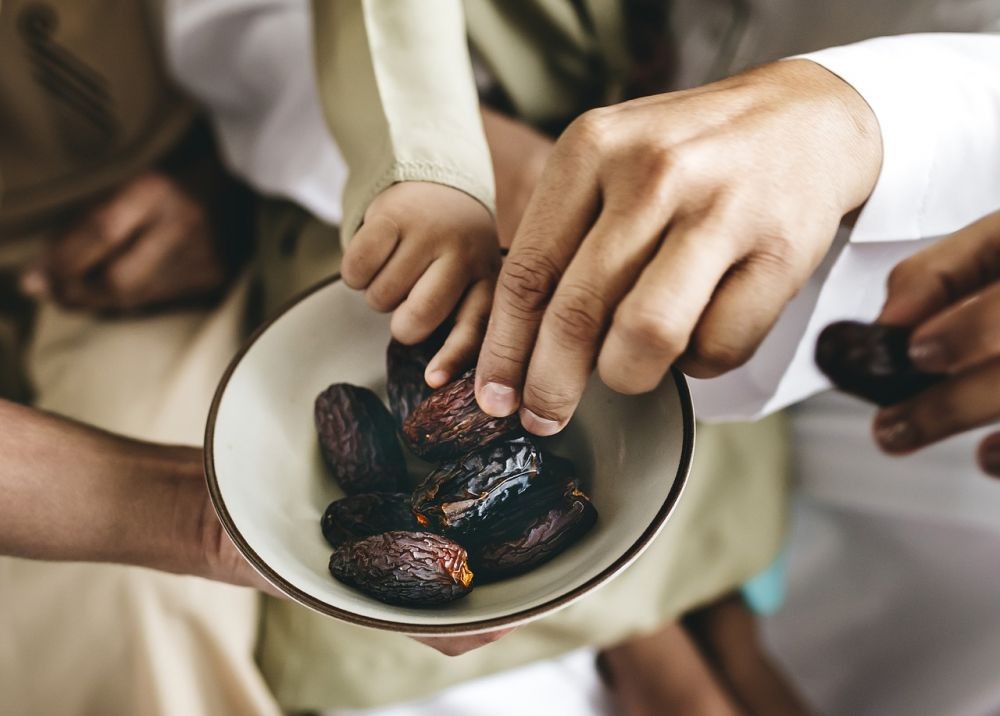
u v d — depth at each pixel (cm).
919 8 57
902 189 43
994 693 69
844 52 43
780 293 37
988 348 48
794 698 74
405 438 42
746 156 37
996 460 58
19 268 76
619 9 66
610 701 72
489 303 43
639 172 36
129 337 69
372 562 38
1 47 67
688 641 72
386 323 46
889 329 51
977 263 51
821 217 38
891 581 76
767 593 74
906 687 74
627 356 36
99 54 70
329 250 70
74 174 74
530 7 65
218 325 69
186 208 73
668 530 68
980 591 71
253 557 38
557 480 41
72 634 60
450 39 50
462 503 40
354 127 50
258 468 42
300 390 45
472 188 46
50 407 65
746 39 63
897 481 70
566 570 38
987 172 44
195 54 70
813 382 52
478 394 40
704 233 36
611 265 36
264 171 72
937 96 42
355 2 49
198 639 61
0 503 44
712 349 38
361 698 63
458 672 64
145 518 46
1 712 60
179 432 63
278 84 70
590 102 71
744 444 71
